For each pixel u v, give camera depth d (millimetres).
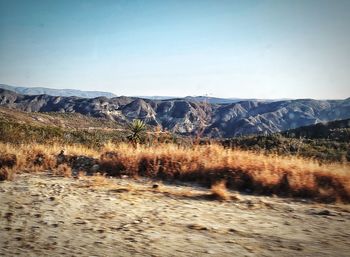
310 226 5629
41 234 5004
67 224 5516
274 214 6395
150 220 5801
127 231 5184
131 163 11062
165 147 12031
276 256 4258
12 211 6246
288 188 8383
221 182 9133
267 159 10008
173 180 10062
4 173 10156
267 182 8586
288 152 11258
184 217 6031
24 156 12578
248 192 8594
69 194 7801
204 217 6066
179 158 10945
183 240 4816
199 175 9969
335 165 9664
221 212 6457
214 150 11141
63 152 13500
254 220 5941
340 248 4574
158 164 10789
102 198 7410
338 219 6082
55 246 4508
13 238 4809
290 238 4980
